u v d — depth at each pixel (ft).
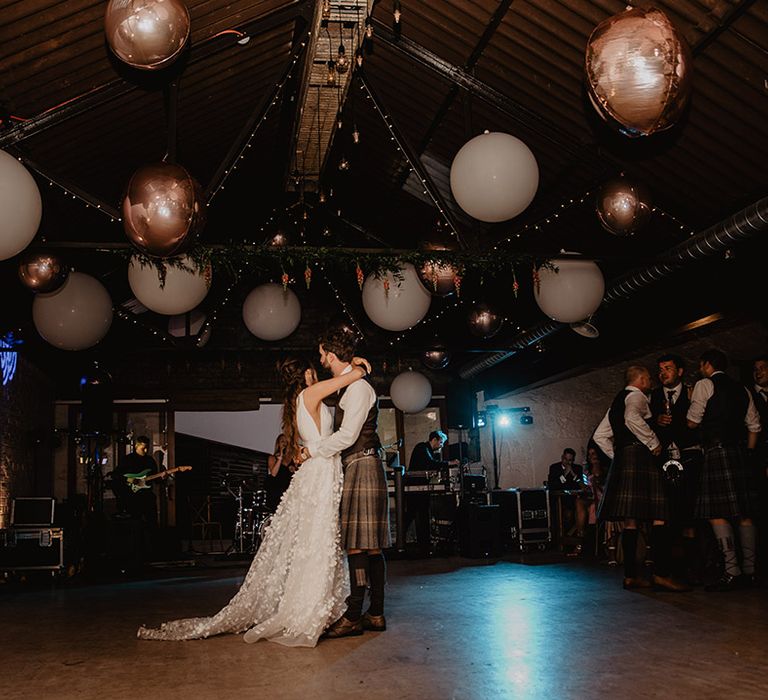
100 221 24.73
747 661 10.26
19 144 17.92
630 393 17.19
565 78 18.75
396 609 15.96
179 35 12.17
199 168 27.48
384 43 20.06
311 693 9.30
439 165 26.45
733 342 31.60
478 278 31.09
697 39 15.92
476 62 19.47
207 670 10.73
